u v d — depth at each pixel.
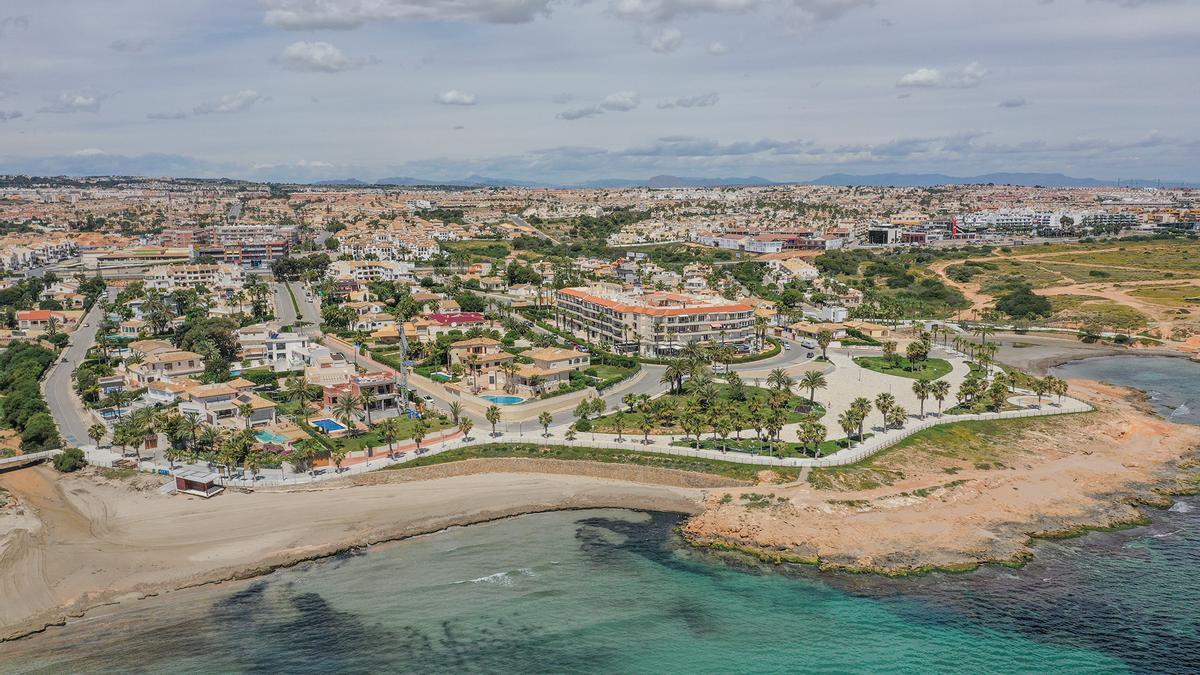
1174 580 125.56
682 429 187.38
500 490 161.88
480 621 118.06
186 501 155.50
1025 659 107.44
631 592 125.31
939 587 124.81
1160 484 161.75
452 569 133.00
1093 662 106.50
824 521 144.25
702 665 107.62
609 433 187.00
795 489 155.38
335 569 133.25
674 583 127.94
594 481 165.50
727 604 121.62
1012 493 156.25
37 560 133.88
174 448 175.75
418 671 106.62
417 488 162.00
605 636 114.12
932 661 107.44
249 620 118.62
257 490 160.25
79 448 175.00
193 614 120.00
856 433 184.62
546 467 170.50
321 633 115.38
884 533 140.50
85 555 135.75
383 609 121.44
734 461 167.25
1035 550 135.50
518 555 137.62
